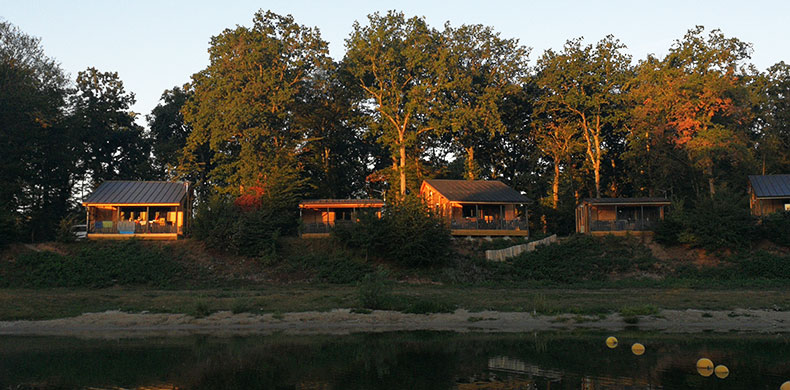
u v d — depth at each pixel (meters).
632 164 67.62
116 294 40.19
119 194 53.81
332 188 70.75
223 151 63.97
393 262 48.41
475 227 55.06
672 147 61.28
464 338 30.39
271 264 47.31
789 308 35.78
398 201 50.72
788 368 23.08
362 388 20.70
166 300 38.59
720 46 60.91
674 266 47.81
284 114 61.12
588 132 67.81
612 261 48.34
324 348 27.94
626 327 33.28
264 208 53.44
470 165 68.00
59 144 57.91
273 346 28.48
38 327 33.66
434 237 47.81
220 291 41.97
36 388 20.97
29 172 54.47
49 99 55.47
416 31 64.06
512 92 67.12
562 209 65.81
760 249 49.03
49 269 44.03
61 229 48.69
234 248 47.69
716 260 48.19
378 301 37.56
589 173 71.94
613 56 66.50
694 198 63.75
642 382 21.09
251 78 61.16
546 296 40.22
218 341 29.86
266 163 57.91
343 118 71.69
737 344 28.08
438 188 58.47
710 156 57.16
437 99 63.28
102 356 26.19
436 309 36.75
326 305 37.78
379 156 77.06
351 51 63.50
